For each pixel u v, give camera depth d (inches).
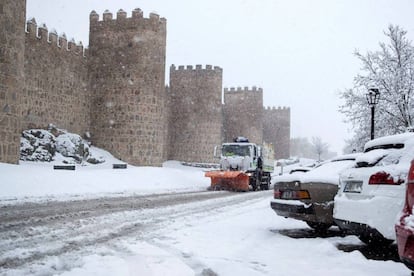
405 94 771.4
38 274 190.4
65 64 1231.5
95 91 1323.8
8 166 682.2
